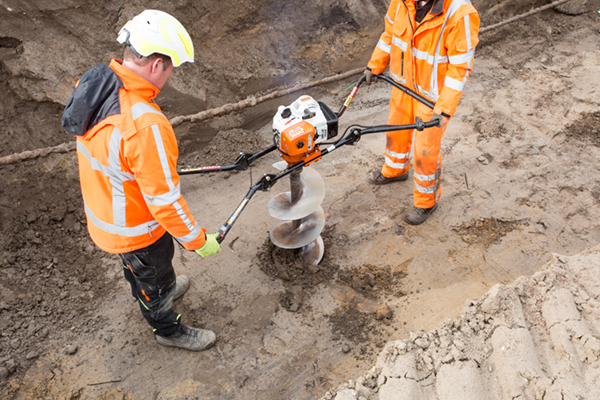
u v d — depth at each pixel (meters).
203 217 3.85
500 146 4.68
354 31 5.27
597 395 1.99
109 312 3.13
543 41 6.41
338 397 2.21
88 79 1.83
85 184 2.11
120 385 2.73
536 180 4.27
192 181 4.21
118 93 1.85
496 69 5.92
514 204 4.02
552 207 3.98
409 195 4.15
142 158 1.84
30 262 3.32
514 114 5.12
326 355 2.88
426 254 3.57
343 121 5.02
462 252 3.59
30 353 2.82
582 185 4.19
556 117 5.05
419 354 2.38
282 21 4.84
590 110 5.11
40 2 3.49
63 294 3.19
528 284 2.62
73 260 3.43
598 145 4.65
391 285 3.33
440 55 2.97
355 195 4.14
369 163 4.50
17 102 3.67
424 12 2.93
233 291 3.28
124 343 2.95
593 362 2.15
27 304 3.07
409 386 2.18
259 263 3.48
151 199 1.95
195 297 3.23
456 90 2.92
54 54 3.65
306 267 3.42
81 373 2.78
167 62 1.93
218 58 4.48
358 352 2.89
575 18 6.78
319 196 3.06
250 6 4.49
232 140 4.47
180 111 4.24
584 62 5.95
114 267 3.43
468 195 4.12
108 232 2.17
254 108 4.71
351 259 3.54
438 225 3.83
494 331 2.39
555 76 5.75
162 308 2.58
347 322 3.07
